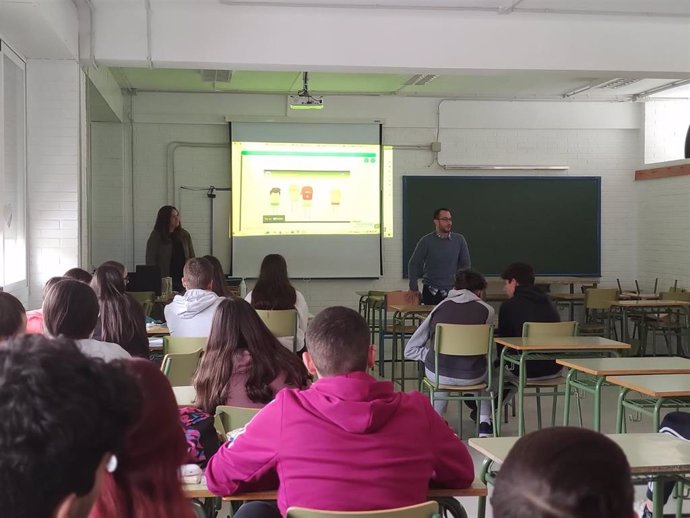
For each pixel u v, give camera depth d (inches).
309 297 380.2
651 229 385.4
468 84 360.8
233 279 368.5
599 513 29.5
